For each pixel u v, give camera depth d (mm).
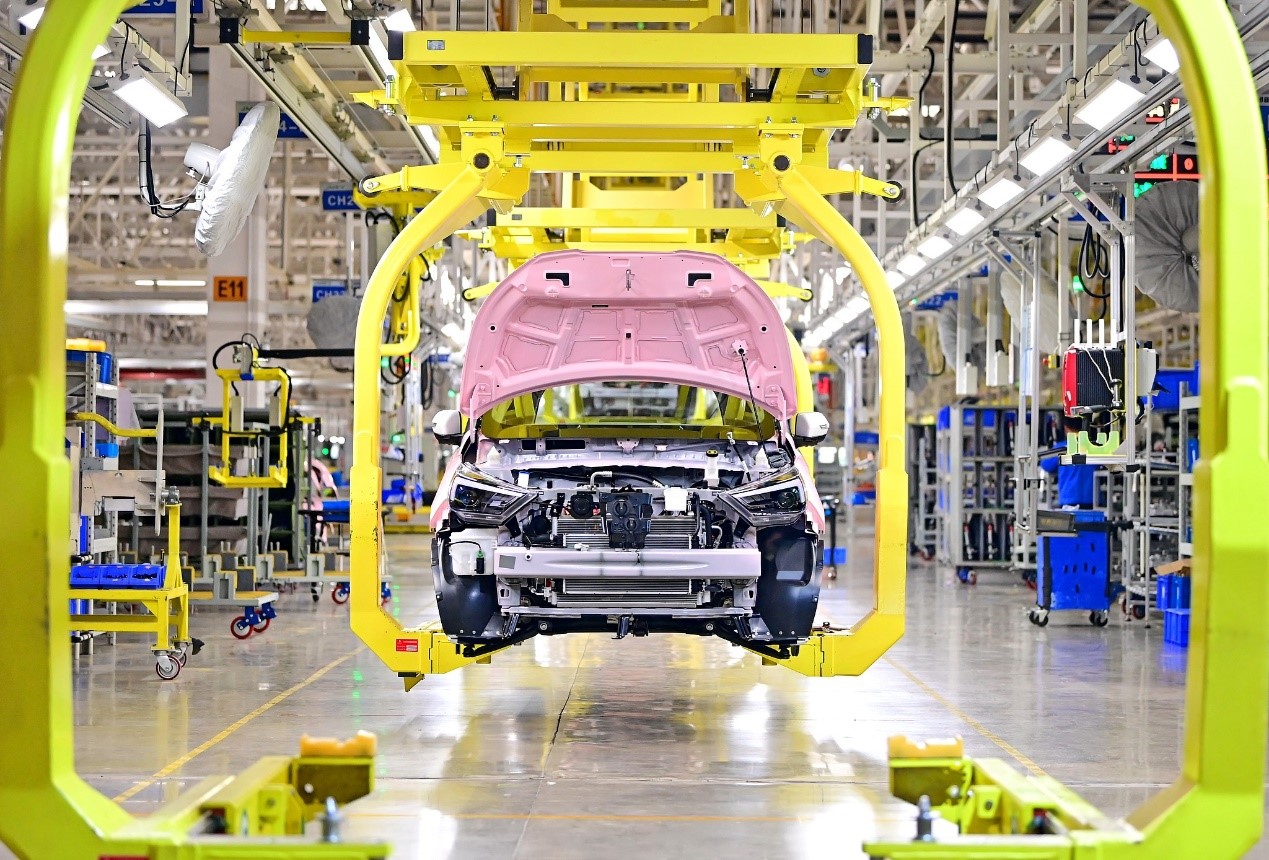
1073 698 8266
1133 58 8953
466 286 24422
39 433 3342
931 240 14469
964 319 19266
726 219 10508
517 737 6941
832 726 7301
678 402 8742
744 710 7809
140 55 9117
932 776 4094
